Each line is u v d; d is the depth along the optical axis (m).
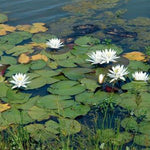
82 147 3.70
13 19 7.30
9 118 4.16
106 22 6.97
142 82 4.67
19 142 3.77
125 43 6.01
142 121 4.02
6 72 5.17
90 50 5.69
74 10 7.74
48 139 3.86
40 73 5.07
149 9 7.56
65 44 6.05
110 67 5.18
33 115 4.20
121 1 8.25
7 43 6.10
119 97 4.46
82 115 4.31
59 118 4.12
